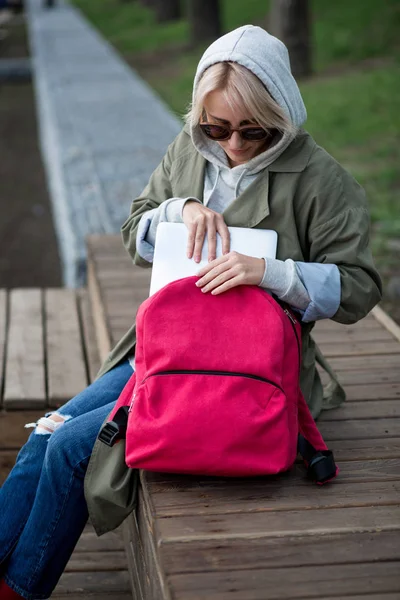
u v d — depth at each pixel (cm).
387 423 316
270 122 252
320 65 1628
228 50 249
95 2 3691
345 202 268
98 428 269
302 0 1515
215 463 245
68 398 404
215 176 283
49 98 1384
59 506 269
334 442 298
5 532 278
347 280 264
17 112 1598
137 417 249
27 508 279
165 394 249
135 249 297
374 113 1221
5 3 3450
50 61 1881
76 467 266
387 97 1312
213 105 254
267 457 248
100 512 267
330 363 382
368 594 214
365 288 267
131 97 1405
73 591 332
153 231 286
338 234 266
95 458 264
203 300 257
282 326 253
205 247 269
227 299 257
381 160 997
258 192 269
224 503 250
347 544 233
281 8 1521
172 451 245
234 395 245
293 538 235
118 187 815
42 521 270
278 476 267
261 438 246
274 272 257
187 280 259
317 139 1110
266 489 259
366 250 271
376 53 1661
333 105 1293
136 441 248
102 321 438
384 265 673
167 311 256
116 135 1077
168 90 1612
